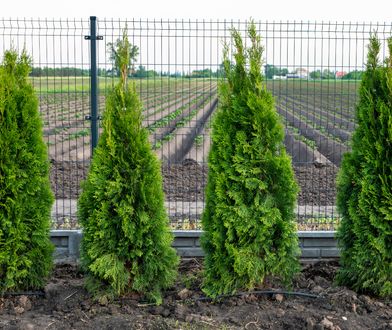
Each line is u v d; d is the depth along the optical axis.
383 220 6.59
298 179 14.32
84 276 7.41
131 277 6.63
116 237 6.50
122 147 6.45
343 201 6.98
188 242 8.41
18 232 6.46
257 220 6.53
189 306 6.48
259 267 6.53
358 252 6.77
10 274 6.49
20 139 6.53
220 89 6.68
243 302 6.50
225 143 6.52
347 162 6.91
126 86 6.59
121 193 6.44
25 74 6.75
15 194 6.43
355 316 6.18
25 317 6.16
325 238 8.41
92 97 8.70
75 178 13.98
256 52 6.61
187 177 14.37
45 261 6.81
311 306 6.46
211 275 6.70
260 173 6.55
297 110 32.38
